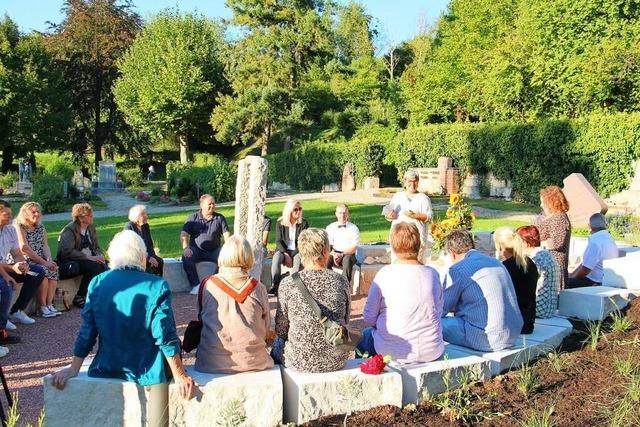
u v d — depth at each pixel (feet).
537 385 17.08
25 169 163.84
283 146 213.66
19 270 25.72
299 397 14.99
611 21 97.81
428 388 16.28
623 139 82.02
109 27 208.33
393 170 132.98
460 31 147.43
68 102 204.03
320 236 16.55
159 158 235.40
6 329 24.50
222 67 208.44
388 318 17.37
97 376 14.78
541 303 22.77
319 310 15.84
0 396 18.58
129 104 198.70
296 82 191.62
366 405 15.55
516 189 96.99
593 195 37.76
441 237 30.99
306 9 192.75
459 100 148.56
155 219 84.58
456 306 19.48
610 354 19.33
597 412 15.51
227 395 14.70
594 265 27.02
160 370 14.44
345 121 187.83
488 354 18.40
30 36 204.95
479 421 15.05
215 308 15.76
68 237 29.55
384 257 36.11
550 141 89.86
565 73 101.04
